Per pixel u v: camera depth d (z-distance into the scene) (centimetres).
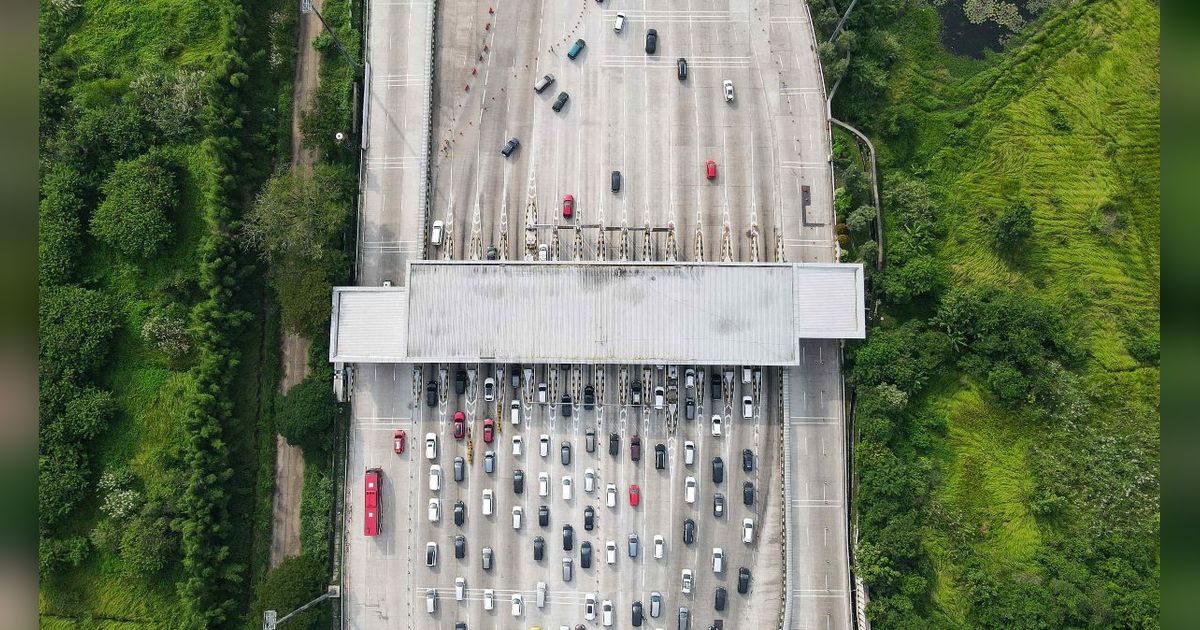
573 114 8288
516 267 7669
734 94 8250
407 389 8006
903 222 8138
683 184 8194
